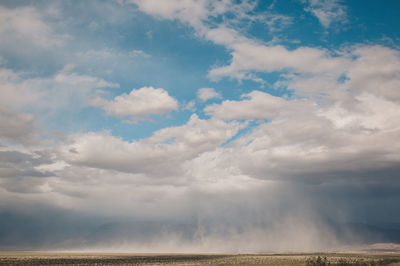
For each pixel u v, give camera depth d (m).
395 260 123.06
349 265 102.38
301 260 135.00
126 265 107.06
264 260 137.25
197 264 113.31
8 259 138.25
